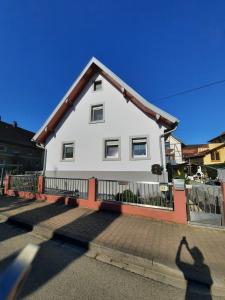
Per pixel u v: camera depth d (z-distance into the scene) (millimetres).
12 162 28766
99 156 12453
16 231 6000
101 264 4137
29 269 672
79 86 13508
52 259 4262
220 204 6164
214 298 3229
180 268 3850
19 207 8445
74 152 13219
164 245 4832
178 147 33344
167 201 7000
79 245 5074
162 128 11266
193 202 6531
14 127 33219
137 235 5438
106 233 5562
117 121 12375
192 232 5684
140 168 11352
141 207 7191
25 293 3086
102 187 8781
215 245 4855
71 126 13672
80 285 3367
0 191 11586
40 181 10117
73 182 9273
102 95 13141
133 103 12188
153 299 3121
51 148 14062
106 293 3193
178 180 6723
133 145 11969
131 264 4168
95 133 12836
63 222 6496
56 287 3275
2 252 4477
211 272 3734
